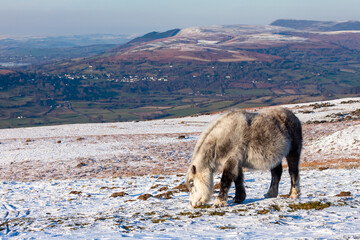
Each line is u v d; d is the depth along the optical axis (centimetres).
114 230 676
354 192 1120
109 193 1602
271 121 831
